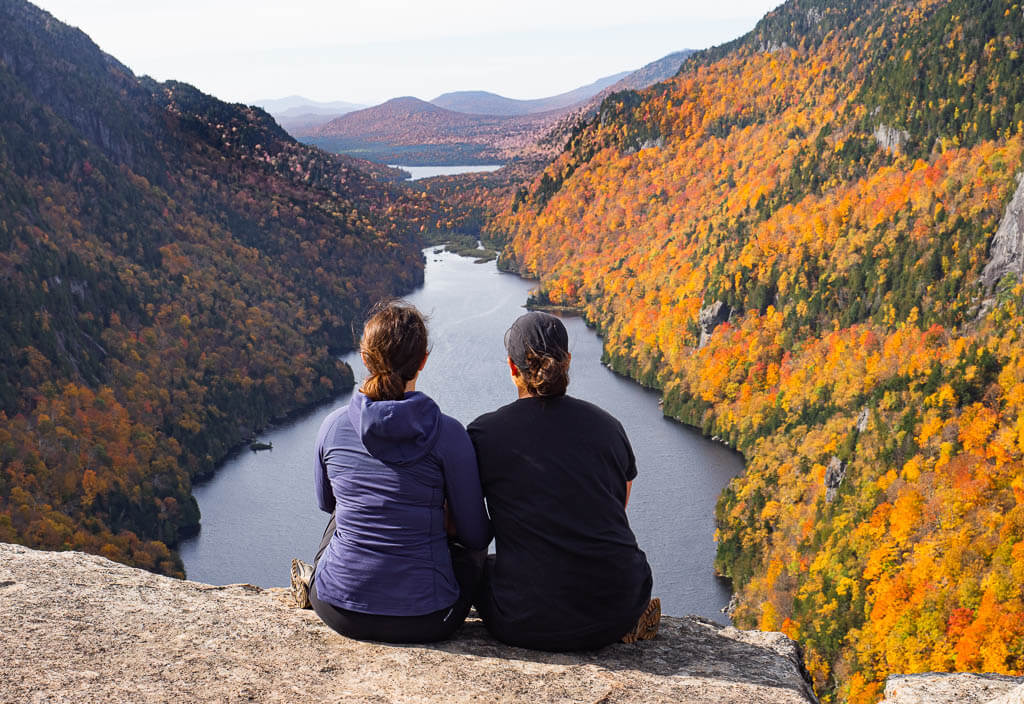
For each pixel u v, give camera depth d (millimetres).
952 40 171125
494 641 4297
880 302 125938
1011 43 156750
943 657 61812
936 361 101812
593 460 4062
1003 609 61969
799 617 72125
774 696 3961
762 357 126125
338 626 4168
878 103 177250
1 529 79938
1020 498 73875
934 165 145250
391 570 4043
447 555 4203
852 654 67000
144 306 150250
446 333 145500
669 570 74750
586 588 4039
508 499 4086
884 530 75938
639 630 4500
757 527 83000
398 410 3953
